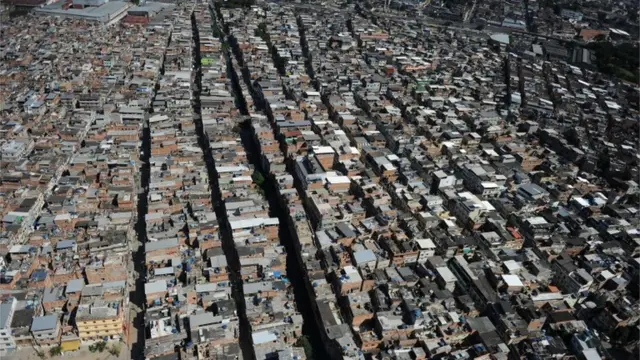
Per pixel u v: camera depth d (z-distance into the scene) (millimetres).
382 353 193500
